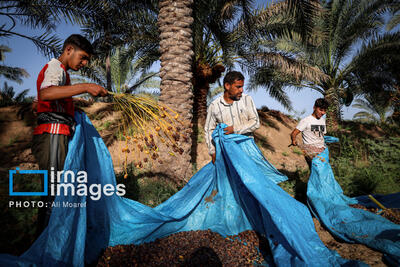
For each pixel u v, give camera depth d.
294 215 2.44
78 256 1.85
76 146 2.08
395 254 2.21
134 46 8.69
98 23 7.48
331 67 11.61
